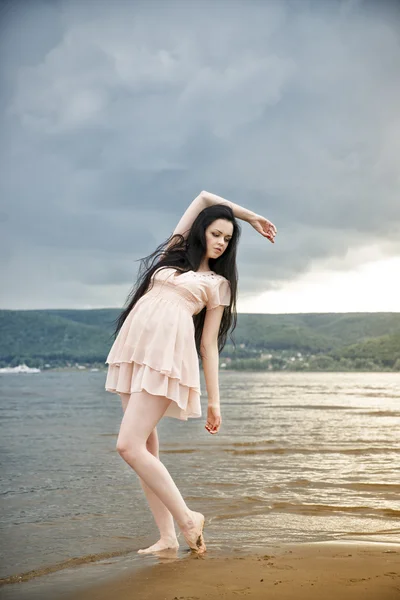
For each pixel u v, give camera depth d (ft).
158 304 8.70
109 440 19.24
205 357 9.13
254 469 14.23
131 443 8.32
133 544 8.86
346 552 7.98
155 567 7.58
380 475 13.51
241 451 16.76
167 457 15.87
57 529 9.60
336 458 15.71
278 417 25.39
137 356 8.48
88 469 14.39
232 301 9.30
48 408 31.35
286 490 12.10
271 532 9.29
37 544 8.84
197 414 8.78
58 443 18.56
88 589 6.88
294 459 15.56
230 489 12.18
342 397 36.27
